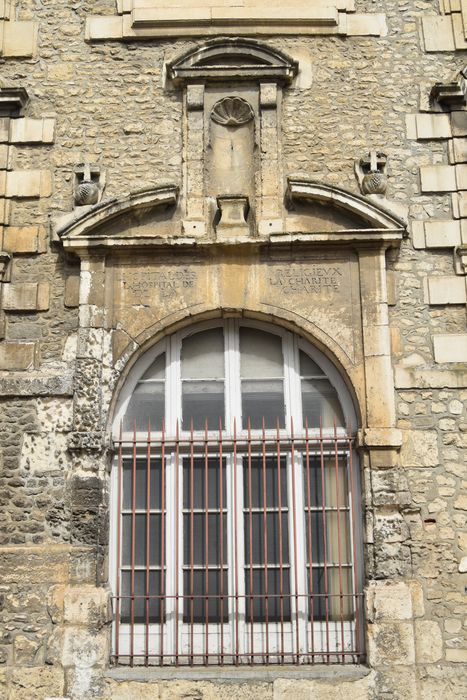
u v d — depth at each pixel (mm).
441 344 6699
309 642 6383
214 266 6855
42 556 6258
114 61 7402
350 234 6762
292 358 6902
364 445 6445
